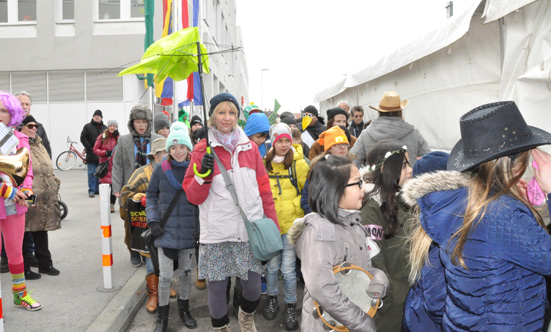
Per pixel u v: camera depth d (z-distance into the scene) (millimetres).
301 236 1956
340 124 6414
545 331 1575
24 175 3531
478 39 5086
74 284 4578
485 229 1432
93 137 10328
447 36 5133
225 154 3102
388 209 2111
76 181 13492
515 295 1426
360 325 1796
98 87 16875
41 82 16984
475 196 1496
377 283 1838
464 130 1540
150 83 8531
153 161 4320
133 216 4129
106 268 4387
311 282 1827
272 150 4066
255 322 4051
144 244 4098
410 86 7242
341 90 11289
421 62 6711
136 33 16609
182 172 3629
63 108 17000
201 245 3150
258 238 2955
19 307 3928
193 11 9070
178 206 3629
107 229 4375
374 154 2295
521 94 4266
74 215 8203
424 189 1608
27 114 4684
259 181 3254
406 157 2219
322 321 1958
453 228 1502
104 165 8039
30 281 4664
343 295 1826
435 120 6312
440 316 1691
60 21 16781
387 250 2072
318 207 1946
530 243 1398
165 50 3072
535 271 1409
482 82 5082
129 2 16625
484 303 1438
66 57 16672
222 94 3113
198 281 4906
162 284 3697
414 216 1936
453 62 5715
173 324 3971
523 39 4266
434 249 1721
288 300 3953
